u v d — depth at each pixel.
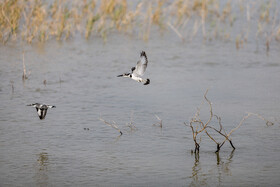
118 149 18.75
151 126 21.22
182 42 38.09
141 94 25.91
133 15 40.31
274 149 18.91
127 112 22.97
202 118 22.20
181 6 44.59
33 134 20.08
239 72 30.56
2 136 19.75
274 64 32.47
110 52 34.53
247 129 20.94
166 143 19.42
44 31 36.34
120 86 27.33
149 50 35.38
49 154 18.17
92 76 29.02
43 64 31.03
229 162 17.78
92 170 16.94
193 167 17.31
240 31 41.41
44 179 16.23
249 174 16.83
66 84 27.36
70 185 15.86
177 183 16.09
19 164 17.31
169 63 32.22
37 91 26.00
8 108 23.19
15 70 29.55
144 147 18.98
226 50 36.00
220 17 44.72
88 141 19.48
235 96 25.66
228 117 22.38
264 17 45.09
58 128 20.78
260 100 24.95
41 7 36.81
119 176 16.50
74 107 23.56
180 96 25.59
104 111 23.05
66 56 33.12
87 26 37.72
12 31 34.72
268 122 21.64
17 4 36.03
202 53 34.97
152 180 16.27
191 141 19.69
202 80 28.66
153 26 42.72
